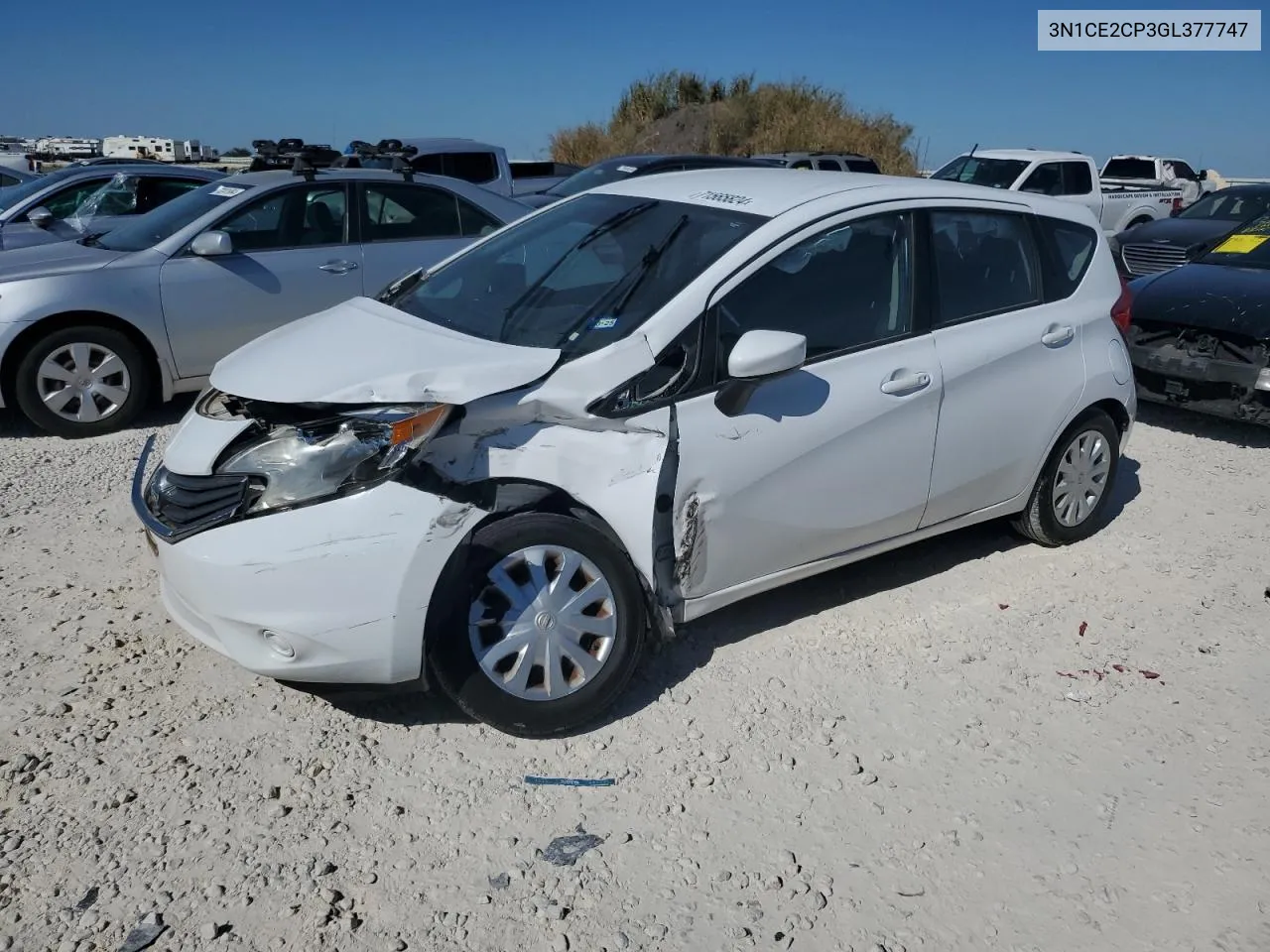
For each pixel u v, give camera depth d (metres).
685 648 4.24
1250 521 5.78
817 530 4.12
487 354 3.62
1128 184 20.19
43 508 5.51
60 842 3.08
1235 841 3.27
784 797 3.40
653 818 3.29
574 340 3.75
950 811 3.38
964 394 4.47
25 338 6.77
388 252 7.92
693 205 4.31
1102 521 5.70
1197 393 7.25
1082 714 3.91
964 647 4.35
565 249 4.36
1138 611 4.70
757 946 2.82
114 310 6.86
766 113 28.83
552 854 3.12
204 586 3.32
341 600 3.27
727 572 3.93
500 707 3.50
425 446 3.34
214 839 3.12
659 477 3.64
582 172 14.73
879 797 3.42
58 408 6.87
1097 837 3.28
